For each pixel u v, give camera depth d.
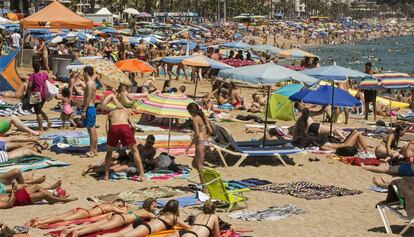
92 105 19.45
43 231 12.31
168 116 18.41
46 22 36.12
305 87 24.14
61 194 14.84
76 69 29.08
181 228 12.16
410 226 13.25
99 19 101.44
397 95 42.66
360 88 29.84
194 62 30.61
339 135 23.14
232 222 13.73
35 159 18.34
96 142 19.56
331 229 13.37
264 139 20.81
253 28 189.75
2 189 14.64
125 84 28.56
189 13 193.00
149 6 171.38
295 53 43.06
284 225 13.59
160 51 53.47
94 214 13.06
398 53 151.38
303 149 21.88
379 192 17.14
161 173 17.81
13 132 22.47
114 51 56.75
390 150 20.75
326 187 17.33
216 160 20.39
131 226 12.16
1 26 63.53
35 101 22.77
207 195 15.35
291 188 16.98
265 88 38.50
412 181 13.13
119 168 17.64
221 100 32.34
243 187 16.47
